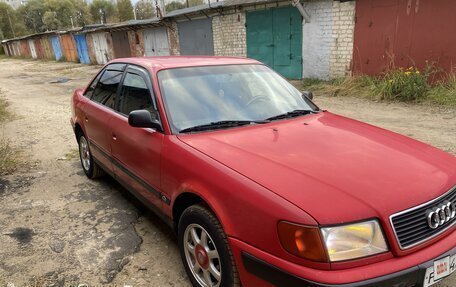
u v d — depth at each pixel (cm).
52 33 3834
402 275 190
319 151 254
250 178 221
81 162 529
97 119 415
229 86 342
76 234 358
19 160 589
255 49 1477
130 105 358
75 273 298
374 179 218
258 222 206
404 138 297
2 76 2462
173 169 272
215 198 232
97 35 2884
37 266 309
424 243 204
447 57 948
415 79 927
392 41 1045
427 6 952
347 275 184
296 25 1291
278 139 275
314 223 188
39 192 462
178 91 320
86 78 2030
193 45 1839
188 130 293
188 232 268
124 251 327
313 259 187
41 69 2914
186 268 277
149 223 377
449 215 220
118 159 375
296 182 213
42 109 1114
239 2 1438
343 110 870
